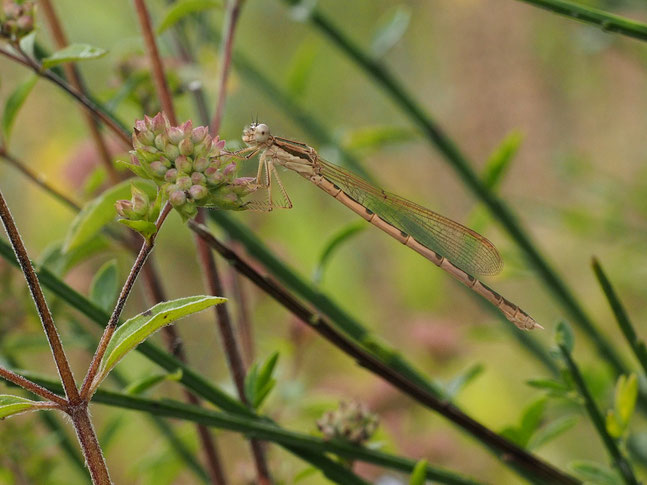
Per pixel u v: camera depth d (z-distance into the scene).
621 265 0.23
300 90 0.19
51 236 0.24
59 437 0.17
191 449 0.17
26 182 0.24
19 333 0.17
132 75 0.16
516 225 0.18
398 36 0.18
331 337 0.15
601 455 0.22
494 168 0.17
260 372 0.15
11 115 0.15
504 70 0.24
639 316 0.24
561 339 0.15
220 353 0.22
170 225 0.23
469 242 0.18
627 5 0.18
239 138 0.20
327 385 0.20
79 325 0.17
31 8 0.14
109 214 0.14
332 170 0.18
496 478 0.21
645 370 0.15
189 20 0.18
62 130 0.24
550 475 0.15
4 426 0.16
